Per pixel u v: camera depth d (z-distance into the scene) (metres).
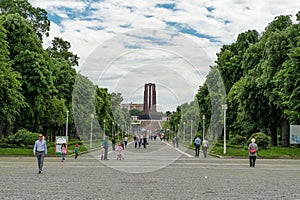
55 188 14.16
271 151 39.47
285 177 19.34
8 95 39.28
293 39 43.00
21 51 43.94
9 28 44.28
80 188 14.23
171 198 12.24
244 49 57.97
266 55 45.66
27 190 13.58
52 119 50.16
